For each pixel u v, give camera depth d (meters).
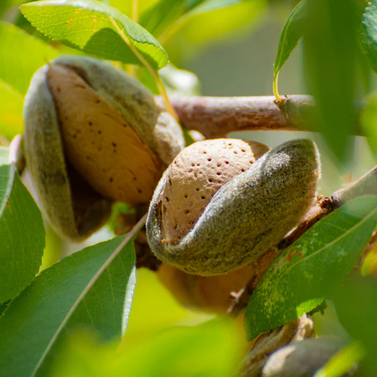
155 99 0.36
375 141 0.31
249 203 0.33
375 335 0.30
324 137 0.28
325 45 0.29
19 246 0.35
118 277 0.34
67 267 0.35
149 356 0.29
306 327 0.34
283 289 0.33
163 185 0.34
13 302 0.34
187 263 0.33
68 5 0.33
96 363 0.29
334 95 0.28
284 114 0.35
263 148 0.34
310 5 0.29
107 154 0.36
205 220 0.33
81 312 0.34
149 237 0.34
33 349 0.33
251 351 0.33
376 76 0.32
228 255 0.33
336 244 0.33
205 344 0.29
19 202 0.36
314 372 0.32
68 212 0.36
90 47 0.36
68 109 0.36
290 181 0.33
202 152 0.34
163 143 0.36
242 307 0.36
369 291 0.30
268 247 0.34
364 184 0.33
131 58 0.36
